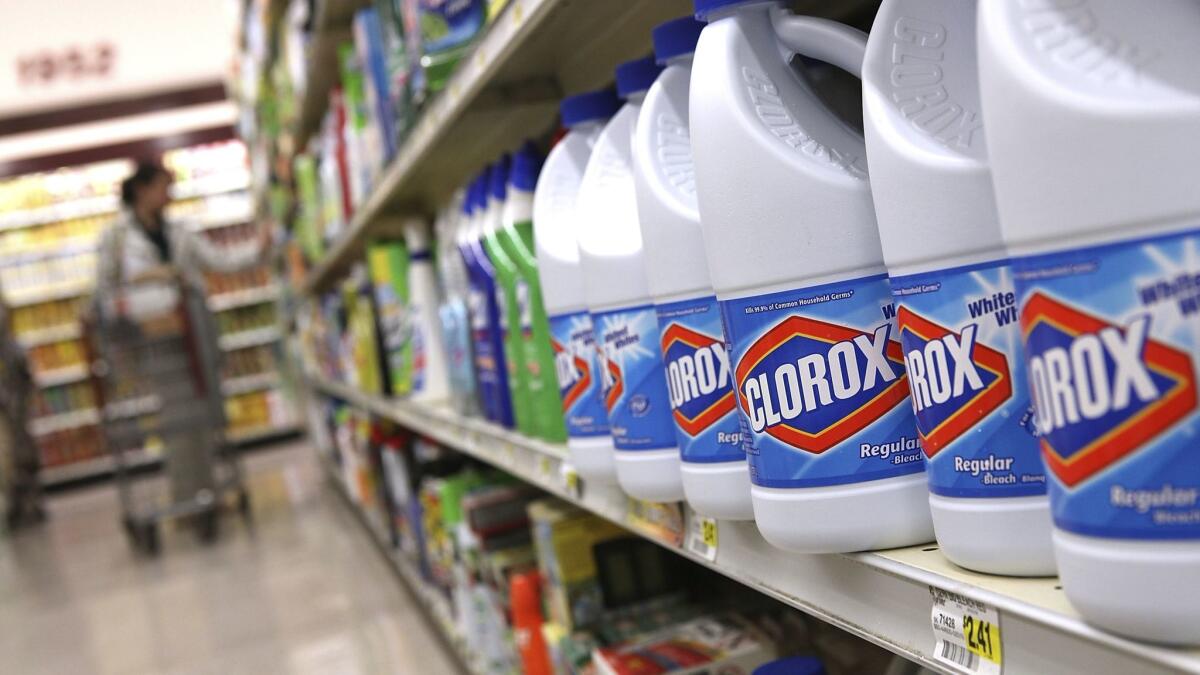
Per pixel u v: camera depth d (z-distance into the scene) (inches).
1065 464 20.8
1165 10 20.0
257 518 242.8
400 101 83.3
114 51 387.5
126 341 226.4
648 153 37.4
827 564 31.6
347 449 193.0
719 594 71.8
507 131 88.1
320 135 174.6
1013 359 24.6
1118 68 19.7
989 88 20.7
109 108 391.5
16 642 163.3
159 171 233.1
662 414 41.7
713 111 30.1
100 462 395.2
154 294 225.3
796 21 31.7
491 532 90.9
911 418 29.5
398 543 145.9
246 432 414.3
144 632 156.7
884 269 29.2
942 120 25.5
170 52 392.2
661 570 70.6
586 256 43.0
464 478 107.9
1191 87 19.1
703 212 30.8
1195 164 18.5
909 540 29.8
